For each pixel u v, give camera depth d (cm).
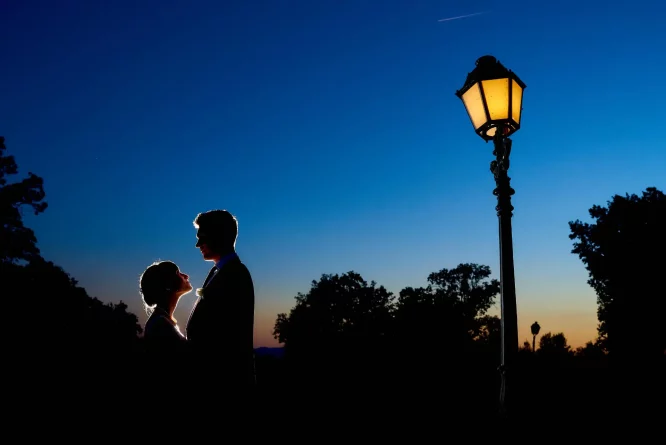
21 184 3762
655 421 854
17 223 3784
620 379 2002
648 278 4441
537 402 1069
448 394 1468
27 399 926
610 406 1075
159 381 298
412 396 1375
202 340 297
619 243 4609
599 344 4834
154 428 290
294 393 1399
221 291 306
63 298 4003
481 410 1029
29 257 3891
